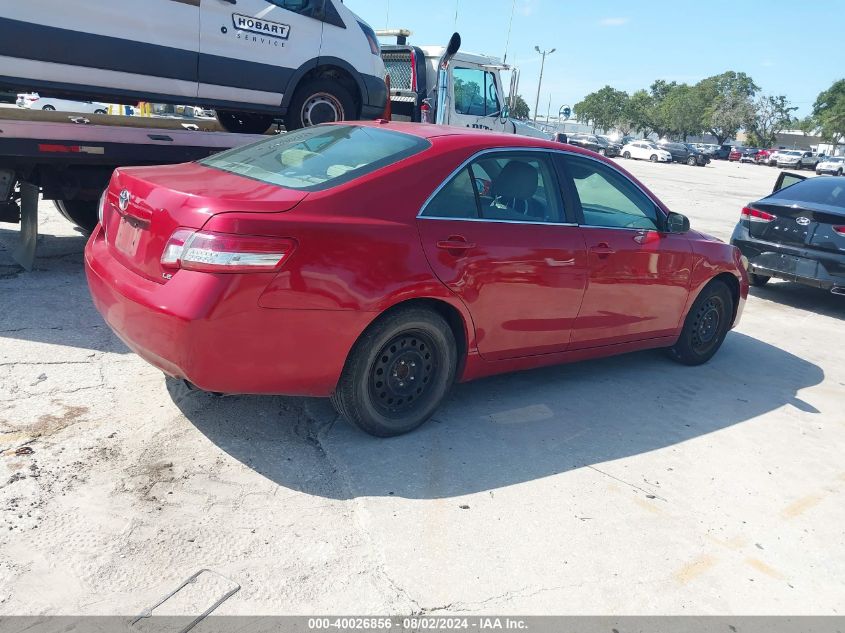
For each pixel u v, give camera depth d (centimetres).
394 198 337
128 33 558
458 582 266
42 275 571
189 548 267
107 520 277
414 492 321
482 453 364
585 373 500
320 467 332
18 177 546
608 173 452
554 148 422
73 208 657
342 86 732
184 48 590
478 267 362
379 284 323
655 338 493
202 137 608
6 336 439
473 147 377
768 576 292
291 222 299
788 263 772
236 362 298
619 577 279
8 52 509
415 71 1035
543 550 290
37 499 284
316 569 264
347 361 333
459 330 375
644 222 469
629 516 322
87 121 577
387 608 249
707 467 379
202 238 286
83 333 460
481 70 1095
